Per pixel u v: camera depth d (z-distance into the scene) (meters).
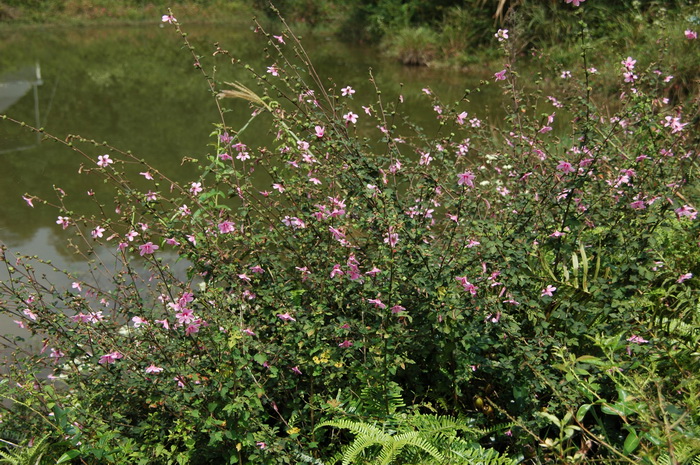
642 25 10.44
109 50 16.75
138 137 8.33
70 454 2.38
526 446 2.60
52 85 11.84
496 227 2.88
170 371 2.45
